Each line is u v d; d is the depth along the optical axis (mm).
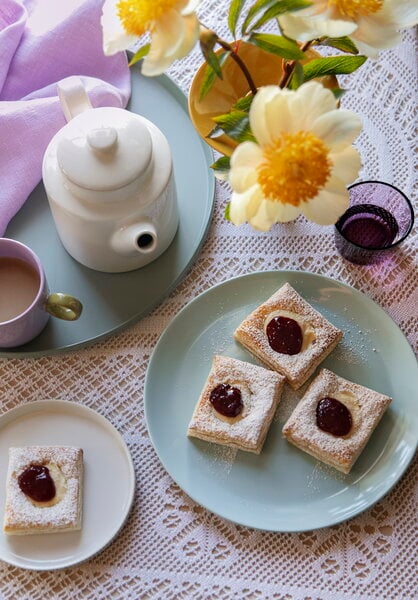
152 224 785
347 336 830
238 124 660
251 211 607
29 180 866
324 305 838
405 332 836
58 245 871
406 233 807
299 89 580
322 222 611
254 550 779
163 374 821
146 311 842
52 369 836
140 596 772
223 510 771
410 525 779
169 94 921
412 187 866
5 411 829
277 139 591
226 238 870
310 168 586
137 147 751
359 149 880
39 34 888
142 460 808
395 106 888
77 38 891
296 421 785
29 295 817
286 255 862
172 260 858
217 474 790
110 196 750
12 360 840
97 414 805
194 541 785
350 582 766
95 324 839
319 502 779
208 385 802
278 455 796
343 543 777
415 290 846
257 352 819
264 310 819
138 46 927
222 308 840
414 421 794
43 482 773
